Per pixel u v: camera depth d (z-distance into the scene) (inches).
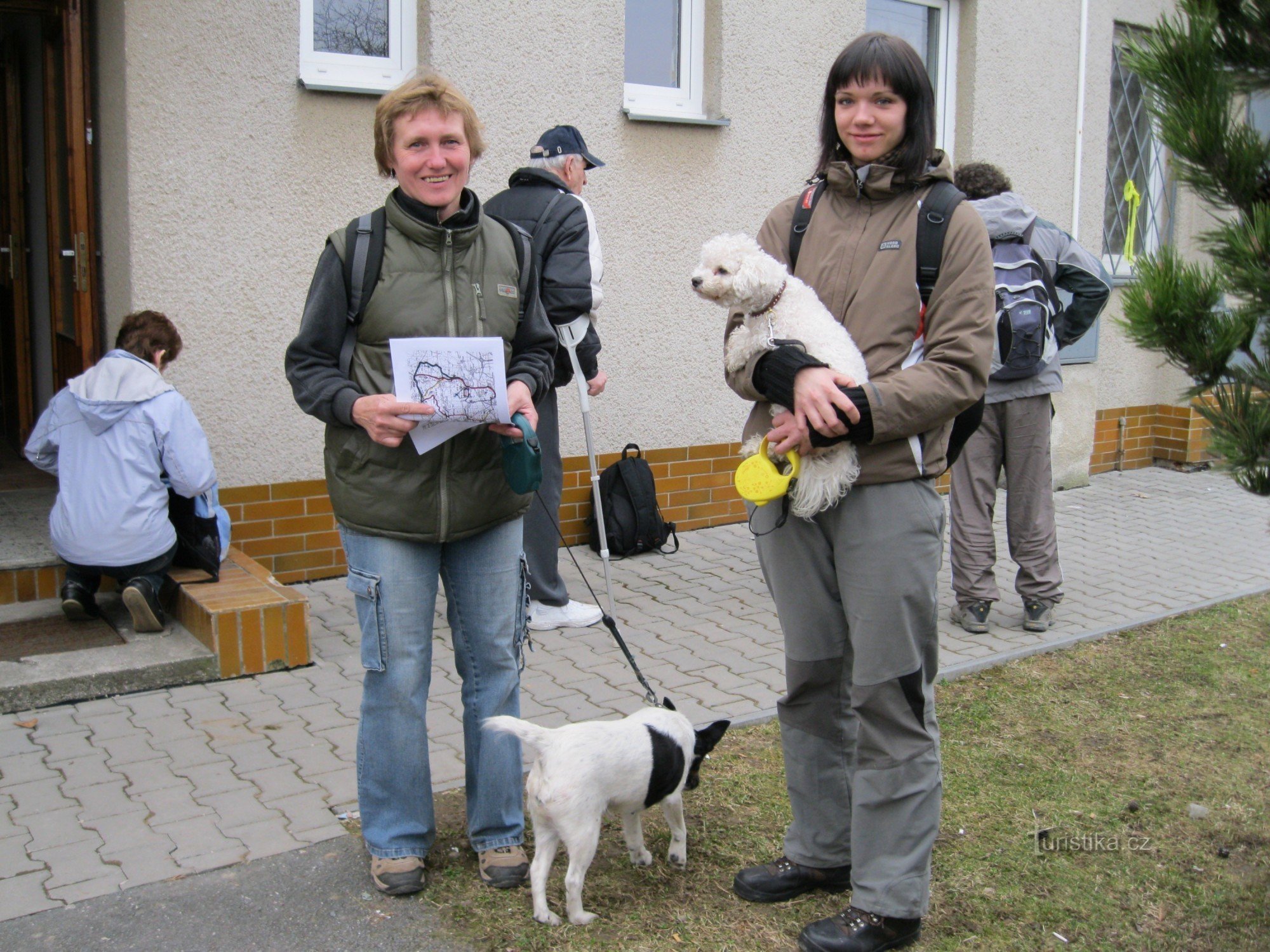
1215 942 113.1
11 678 160.6
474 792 120.2
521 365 116.3
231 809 133.6
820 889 119.0
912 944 110.3
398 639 113.0
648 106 261.7
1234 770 152.6
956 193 104.0
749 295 104.4
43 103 247.6
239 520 216.4
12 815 131.0
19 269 279.4
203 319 209.2
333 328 109.7
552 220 188.4
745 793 141.4
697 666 185.8
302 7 217.3
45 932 108.8
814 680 113.0
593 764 108.3
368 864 122.2
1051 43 325.7
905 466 102.0
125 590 175.0
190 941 108.2
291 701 166.4
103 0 205.9
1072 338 209.2
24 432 283.4
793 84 275.3
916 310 103.4
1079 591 236.4
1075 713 171.8
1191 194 98.0
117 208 207.9
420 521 111.1
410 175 107.7
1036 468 203.9
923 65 103.0
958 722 167.2
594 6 243.1
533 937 109.3
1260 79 90.2
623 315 258.1
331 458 112.6
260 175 211.8
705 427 274.4
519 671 121.8
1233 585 243.3
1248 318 88.8
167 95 201.0
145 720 158.4
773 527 109.7
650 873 122.3
